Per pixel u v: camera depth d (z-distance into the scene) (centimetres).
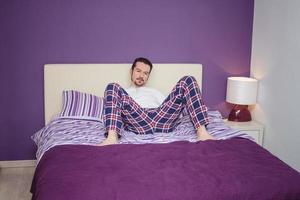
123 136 249
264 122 327
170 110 264
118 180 158
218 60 345
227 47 345
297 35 273
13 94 310
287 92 289
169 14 326
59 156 192
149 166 176
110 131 233
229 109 355
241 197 152
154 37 327
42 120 319
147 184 154
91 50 317
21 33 302
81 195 145
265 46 323
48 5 302
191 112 251
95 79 312
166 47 331
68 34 310
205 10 333
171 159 187
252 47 348
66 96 296
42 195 151
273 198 154
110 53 321
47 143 229
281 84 298
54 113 309
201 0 331
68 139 228
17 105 313
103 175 164
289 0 283
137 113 261
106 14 314
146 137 249
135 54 326
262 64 329
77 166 175
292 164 285
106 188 150
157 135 255
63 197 144
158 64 325
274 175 167
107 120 239
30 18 301
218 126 267
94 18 312
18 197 261
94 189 149
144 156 190
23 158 323
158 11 324
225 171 171
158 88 327
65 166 176
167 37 330
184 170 171
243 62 351
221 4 336
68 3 305
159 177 162
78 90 310
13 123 315
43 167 187
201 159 188
